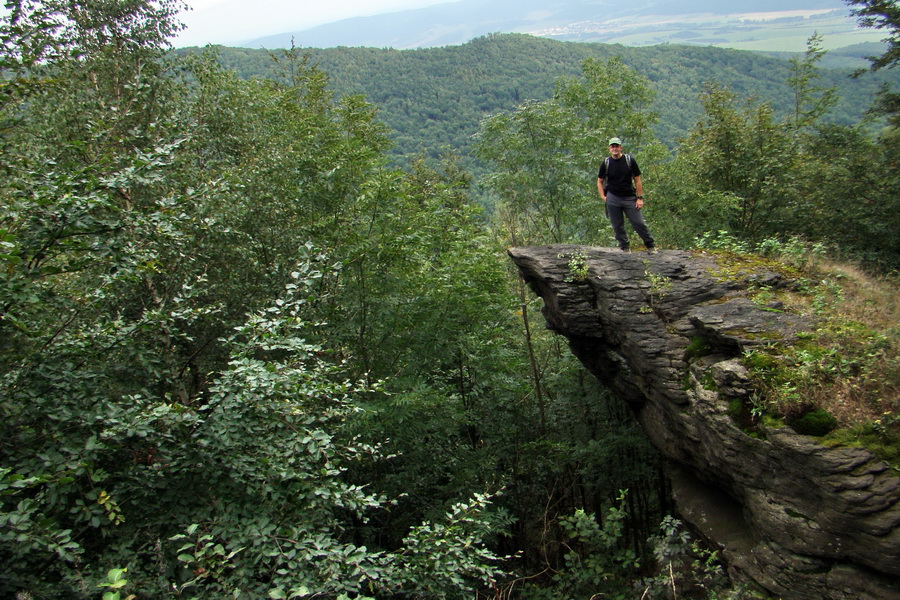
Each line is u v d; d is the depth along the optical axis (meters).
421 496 10.82
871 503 5.02
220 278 11.05
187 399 9.31
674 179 14.30
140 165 5.49
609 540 8.50
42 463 4.54
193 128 11.08
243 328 5.77
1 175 6.20
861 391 5.68
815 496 5.47
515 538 12.65
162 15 12.55
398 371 10.67
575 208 14.41
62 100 10.25
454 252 11.24
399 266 10.61
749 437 6.03
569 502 14.48
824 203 16.20
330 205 10.99
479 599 9.34
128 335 5.82
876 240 15.02
